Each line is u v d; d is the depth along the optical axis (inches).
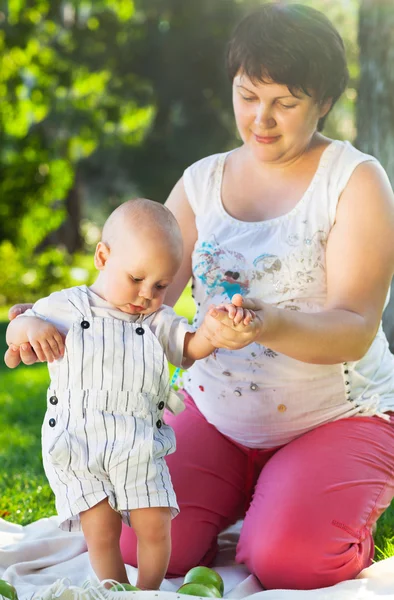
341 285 152.7
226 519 163.9
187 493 159.3
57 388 139.8
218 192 170.2
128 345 138.7
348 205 156.1
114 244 140.6
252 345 158.7
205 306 165.2
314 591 134.9
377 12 275.1
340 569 142.3
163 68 948.6
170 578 155.2
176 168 1071.0
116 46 900.6
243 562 152.2
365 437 154.6
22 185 726.5
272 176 165.0
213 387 163.8
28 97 802.2
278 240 159.2
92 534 136.0
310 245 157.3
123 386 137.6
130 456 133.6
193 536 156.2
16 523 191.5
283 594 132.5
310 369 155.9
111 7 859.4
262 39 149.3
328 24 154.0
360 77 284.4
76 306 141.5
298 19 150.3
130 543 153.2
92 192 1205.1
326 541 141.3
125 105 914.7
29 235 748.6
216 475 162.2
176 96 975.6
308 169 162.2
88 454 135.0
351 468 149.2
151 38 920.3
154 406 140.3
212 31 927.7
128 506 133.0
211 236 166.4
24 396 354.3
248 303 132.6
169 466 162.4
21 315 142.8
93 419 135.8
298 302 157.9
